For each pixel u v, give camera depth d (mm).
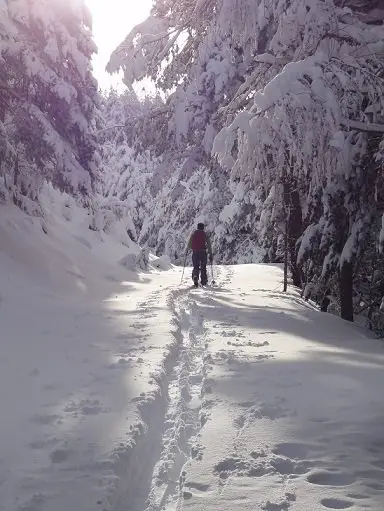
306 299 14219
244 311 10719
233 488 3256
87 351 6902
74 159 17891
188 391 5742
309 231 11508
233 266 22203
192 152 18281
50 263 13773
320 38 9594
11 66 14625
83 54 18109
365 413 4562
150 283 16672
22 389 5250
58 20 16875
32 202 16375
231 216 25984
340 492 3189
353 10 11352
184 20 15555
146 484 3668
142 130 18484
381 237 8891
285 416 4555
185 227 31656
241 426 4371
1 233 13422
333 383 5508
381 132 9414
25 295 10758
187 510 2986
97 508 3006
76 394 5117
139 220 44125
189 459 3871
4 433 4145
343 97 9297
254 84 11586
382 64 9477
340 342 7949
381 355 6934
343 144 8945
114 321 9133
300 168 9914
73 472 3461
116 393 5129
